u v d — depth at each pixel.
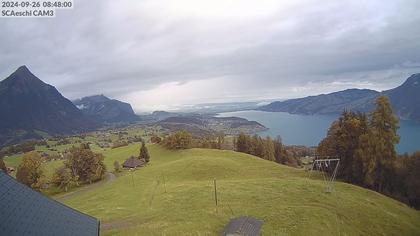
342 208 64.44
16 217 24.03
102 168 126.75
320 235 52.75
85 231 31.77
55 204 31.64
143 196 81.75
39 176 114.88
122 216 66.44
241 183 83.31
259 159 129.12
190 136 162.75
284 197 69.56
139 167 137.12
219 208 63.25
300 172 104.62
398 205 73.38
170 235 48.69
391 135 82.62
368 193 76.00
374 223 60.75
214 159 118.44
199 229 50.59
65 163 125.00
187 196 74.50
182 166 113.62
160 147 170.00
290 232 52.25
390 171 85.12
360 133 86.62
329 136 94.06
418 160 83.69
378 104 83.44
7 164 186.25
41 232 25.30
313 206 64.12
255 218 53.31
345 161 89.56
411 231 60.72
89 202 85.12
